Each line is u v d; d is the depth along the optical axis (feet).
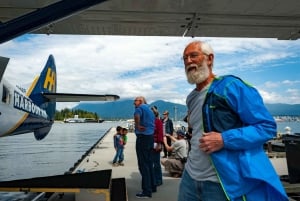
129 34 12.07
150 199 14.14
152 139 14.67
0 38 3.77
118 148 26.78
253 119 4.98
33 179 13.23
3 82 22.89
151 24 10.93
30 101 30.32
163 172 21.99
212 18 10.42
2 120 23.35
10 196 15.94
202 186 5.37
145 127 14.42
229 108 5.16
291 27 11.41
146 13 9.93
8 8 8.99
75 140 114.11
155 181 15.65
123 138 27.17
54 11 3.76
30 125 31.40
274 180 4.94
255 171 4.86
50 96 35.88
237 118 5.16
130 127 101.35
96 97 36.11
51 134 149.69
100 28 11.28
